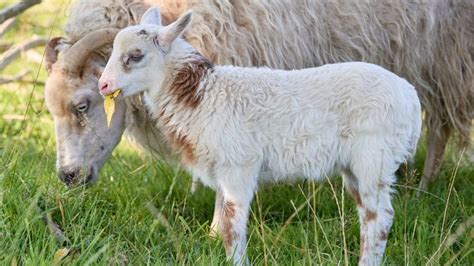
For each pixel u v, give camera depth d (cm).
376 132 607
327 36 828
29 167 751
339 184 823
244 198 621
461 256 671
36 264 545
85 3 773
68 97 719
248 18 776
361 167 614
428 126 907
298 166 624
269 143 619
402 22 848
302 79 623
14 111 1057
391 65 862
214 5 764
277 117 615
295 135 615
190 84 620
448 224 735
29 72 1107
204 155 623
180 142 631
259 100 616
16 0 1305
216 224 727
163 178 825
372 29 841
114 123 745
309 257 591
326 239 630
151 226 655
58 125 728
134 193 770
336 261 611
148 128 783
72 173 720
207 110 616
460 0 870
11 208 632
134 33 611
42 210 674
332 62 837
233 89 620
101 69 725
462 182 884
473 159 920
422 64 873
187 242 650
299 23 805
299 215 765
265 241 657
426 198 798
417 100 630
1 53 1041
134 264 599
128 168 869
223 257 634
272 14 786
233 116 614
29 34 1251
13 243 570
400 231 697
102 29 722
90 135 730
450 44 879
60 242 616
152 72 617
